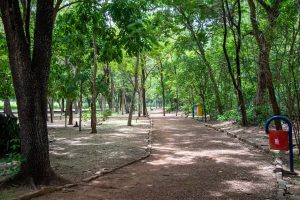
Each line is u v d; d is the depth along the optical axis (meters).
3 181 6.58
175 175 7.72
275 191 6.21
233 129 17.39
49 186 6.50
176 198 5.91
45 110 6.91
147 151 11.25
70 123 25.09
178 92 39.28
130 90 53.50
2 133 10.95
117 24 8.17
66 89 19.12
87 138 15.37
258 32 11.77
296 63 8.81
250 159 9.48
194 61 25.81
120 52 8.78
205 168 8.43
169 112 49.47
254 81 21.61
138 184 6.92
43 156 6.73
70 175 7.70
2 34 14.72
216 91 25.52
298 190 6.28
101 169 8.29
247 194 6.06
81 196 6.05
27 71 6.66
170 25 21.69
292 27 9.46
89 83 20.27
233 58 23.48
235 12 18.80
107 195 6.12
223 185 6.71
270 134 7.91
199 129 19.77
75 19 9.66
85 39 16.41
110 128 20.91
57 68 18.39
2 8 6.48
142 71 32.97
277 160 8.79
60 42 16.41
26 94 6.66
